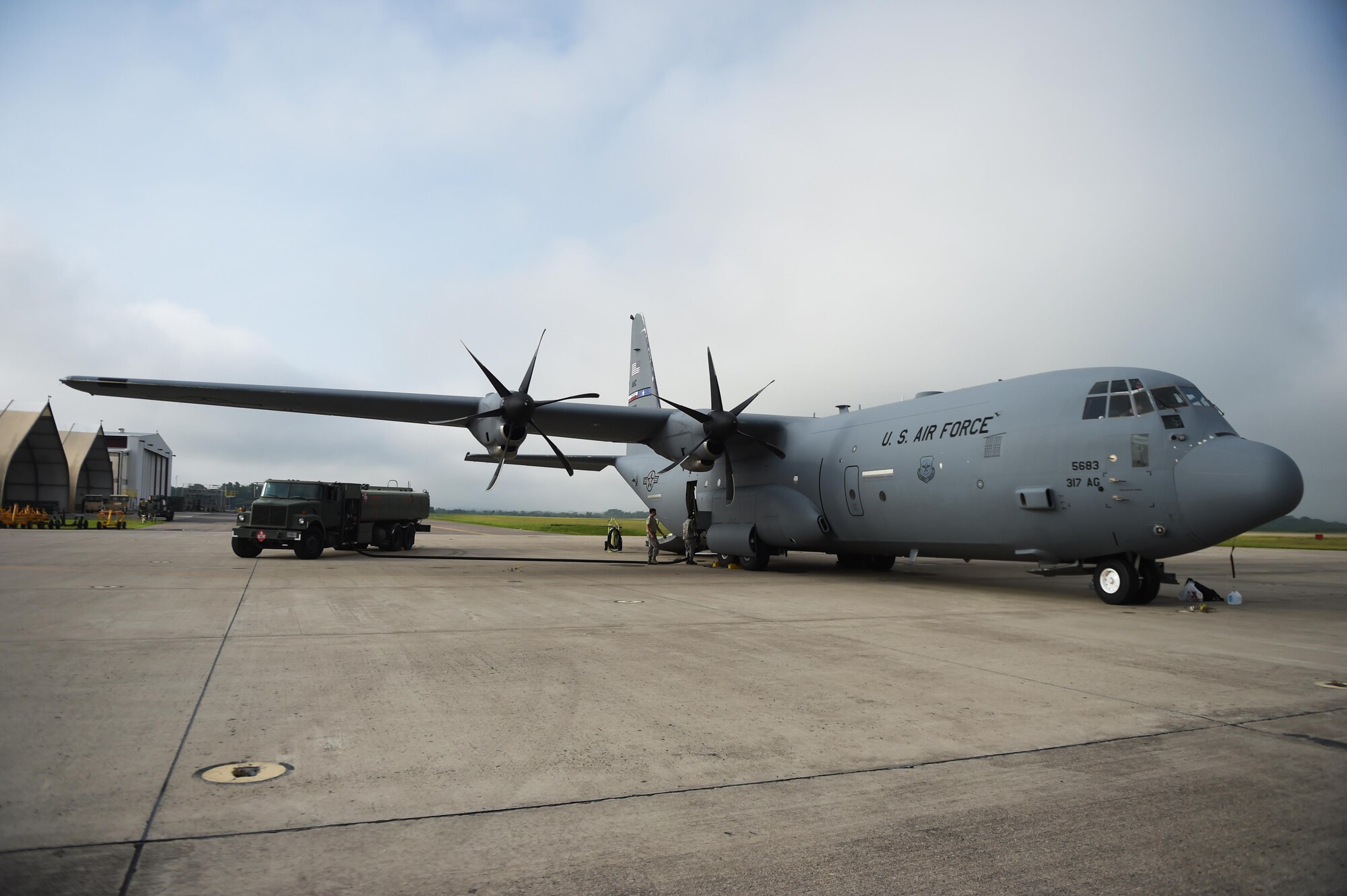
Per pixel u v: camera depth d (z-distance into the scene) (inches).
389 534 926.4
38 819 133.9
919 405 612.7
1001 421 526.9
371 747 176.7
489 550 1063.0
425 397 669.9
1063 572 503.8
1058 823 139.3
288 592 465.1
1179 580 718.5
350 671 252.5
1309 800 151.2
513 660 274.7
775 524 717.9
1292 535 2561.5
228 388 627.5
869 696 229.6
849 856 125.7
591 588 533.3
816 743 184.4
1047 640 335.9
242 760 166.1
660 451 786.8
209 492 4274.1
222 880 113.9
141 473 3435.0
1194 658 295.9
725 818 140.4
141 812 137.9
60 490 2335.1
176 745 175.3
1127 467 454.0
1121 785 158.6
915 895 113.2
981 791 154.6
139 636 309.1
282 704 210.8
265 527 747.4
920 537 594.6
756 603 456.1
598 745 181.3
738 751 178.4
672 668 264.4
